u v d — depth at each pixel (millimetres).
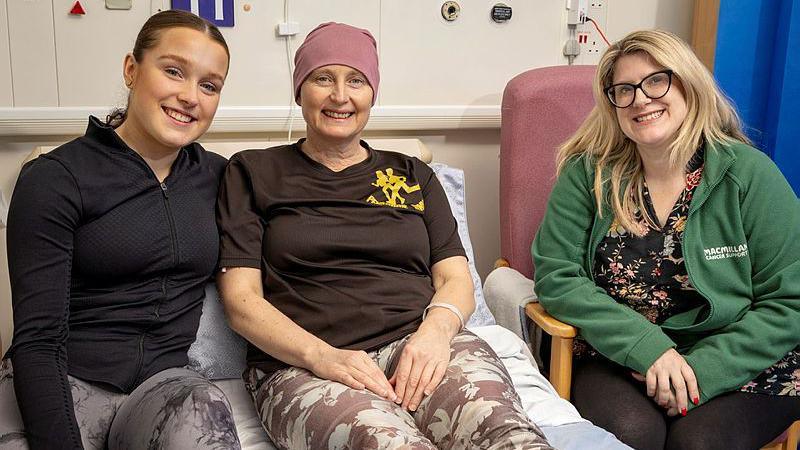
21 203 1364
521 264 2279
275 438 1460
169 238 1503
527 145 2248
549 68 2309
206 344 1724
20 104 2117
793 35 2322
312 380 1473
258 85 2311
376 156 1824
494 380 1433
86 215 1419
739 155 1729
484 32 2520
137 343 1487
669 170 1770
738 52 2438
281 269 1678
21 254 1353
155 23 1479
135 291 1497
